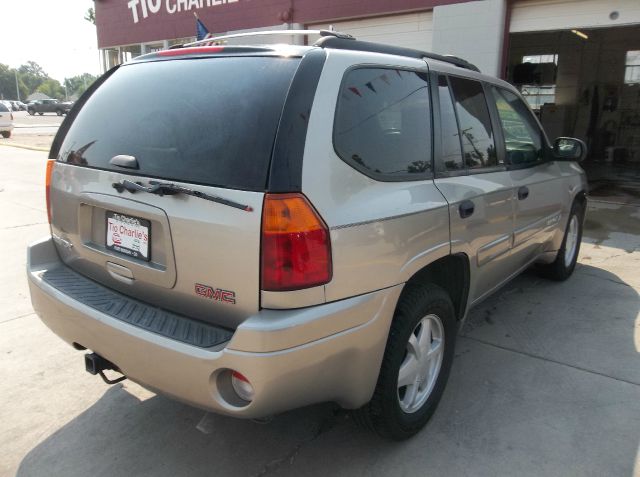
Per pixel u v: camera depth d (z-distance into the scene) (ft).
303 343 6.48
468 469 8.20
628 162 47.88
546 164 13.65
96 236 8.53
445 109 9.39
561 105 52.24
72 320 7.98
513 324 13.28
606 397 10.08
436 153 8.96
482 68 30.30
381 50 8.64
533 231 12.73
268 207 6.38
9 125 81.92
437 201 8.45
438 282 9.53
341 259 6.79
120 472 8.23
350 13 35.06
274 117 6.70
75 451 8.69
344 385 7.21
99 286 8.55
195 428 9.27
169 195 7.13
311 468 8.28
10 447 8.78
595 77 50.57
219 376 6.59
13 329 12.90
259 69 7.34
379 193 7.50
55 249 9.62
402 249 7.64
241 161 6.68
